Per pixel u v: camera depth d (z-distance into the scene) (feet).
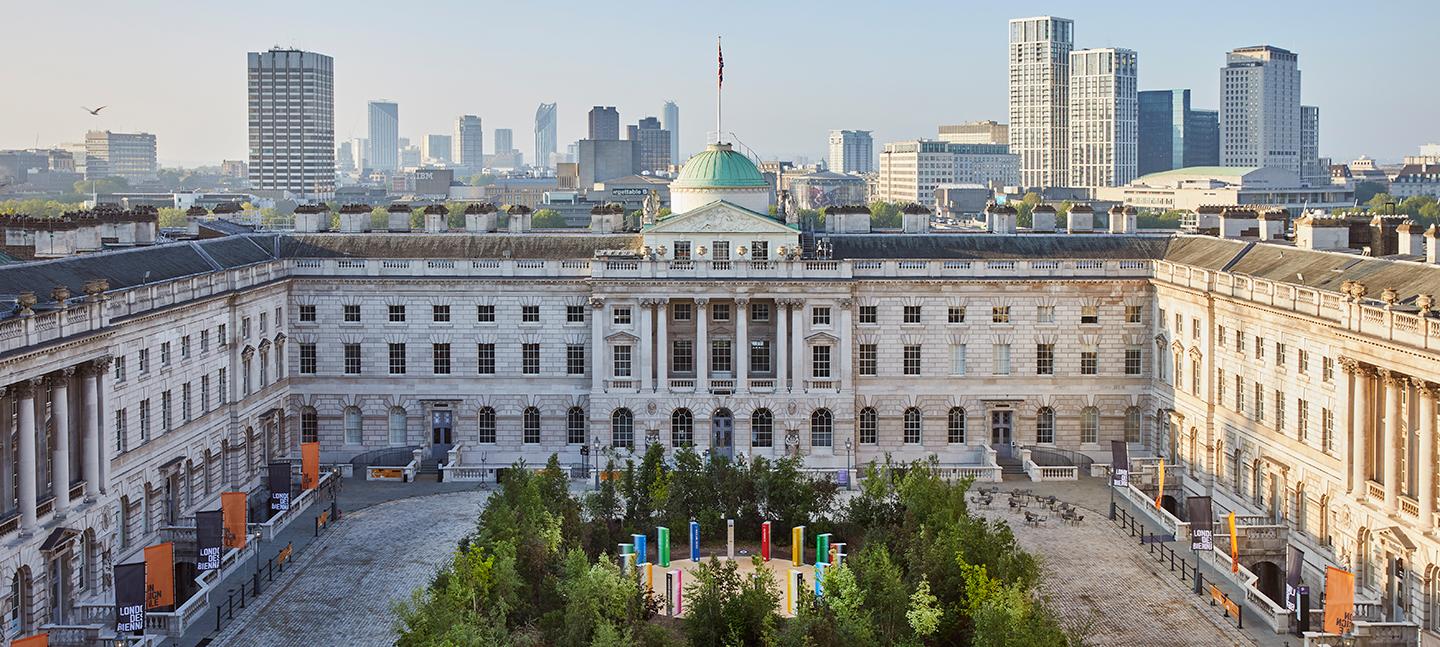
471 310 595.06
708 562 444.96
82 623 405.39
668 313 590.14
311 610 419.13
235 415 536.83
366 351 596.70
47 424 408.46
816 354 588.91
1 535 376.27
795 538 440.86
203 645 390.63
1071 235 616.39
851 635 343.05
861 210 633.61
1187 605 422.41
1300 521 463.42
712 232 585.22
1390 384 401.49
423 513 523.29
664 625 390.42
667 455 585.63
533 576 401.29
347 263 593.01
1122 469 537.65
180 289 493.77
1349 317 417.90
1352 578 378.53
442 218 634.43
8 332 376.48
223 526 465.06
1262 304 482.28
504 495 451.53
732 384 588.09
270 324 574.56
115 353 444.96
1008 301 593.83
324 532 498.69
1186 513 540.11
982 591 361.71
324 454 600.39
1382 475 415.85
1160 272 581.53
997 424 600.39
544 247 606.14
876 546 392.68
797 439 586.45
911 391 596.70
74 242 503.20
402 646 340.59
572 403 596.70
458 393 597.52
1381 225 531.50
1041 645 324.80
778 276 583.99
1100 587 438.81
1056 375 596.29
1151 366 593.01
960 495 431.43
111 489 436.35
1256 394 496.64
